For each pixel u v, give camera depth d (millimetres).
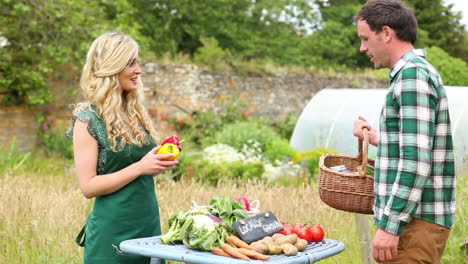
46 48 13906
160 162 3057
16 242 5223
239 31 23078
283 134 17375
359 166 3215
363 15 2830
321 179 3279
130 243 2814
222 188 7355
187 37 23266
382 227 2627
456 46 27016
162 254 2650
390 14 2750
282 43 23797
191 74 16703
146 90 16078
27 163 12719
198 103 16734
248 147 13750
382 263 2818
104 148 3094
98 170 3139
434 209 2711
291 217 5789
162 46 21922
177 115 16453
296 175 10445
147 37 21203
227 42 23031
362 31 2840
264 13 23688
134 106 3273
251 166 10383
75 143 3086
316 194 6570
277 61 23531
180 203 6297
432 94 2605
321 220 5770
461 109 11688
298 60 23781
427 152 2561
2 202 6059
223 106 17031
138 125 3256
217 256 2592
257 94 17562
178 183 7594
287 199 6141
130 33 15367
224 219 2943
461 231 5262
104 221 3123
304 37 24578
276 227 2877
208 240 2666
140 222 3172
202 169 10125
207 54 17156
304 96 18281
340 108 13766
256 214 3002
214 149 11609
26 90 14234
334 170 3277
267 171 10492
